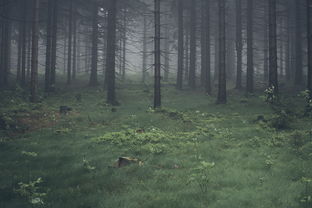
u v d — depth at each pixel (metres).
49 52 28.03
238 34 31.66
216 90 31.81
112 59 23.66
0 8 31.09
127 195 7.20
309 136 12.56
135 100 26.00
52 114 19.03
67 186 8.09
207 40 30.31
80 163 10.08
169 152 11.36
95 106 22.36
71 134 14.49
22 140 13.33
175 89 32.41
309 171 8.76
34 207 6.62
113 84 23.53
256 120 16.78
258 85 33.22
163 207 6.49
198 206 6.50
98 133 14.72
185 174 8.84
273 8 21.73
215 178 8.36
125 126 16.00
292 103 21.47
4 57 32.56
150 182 8.15
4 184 8.13
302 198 6.86
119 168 9.34
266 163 9.66
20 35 36.03
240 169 9.20
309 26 19.45
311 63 19.02
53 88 28.27
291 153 10.78
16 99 22.70
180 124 16.58
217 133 14.54
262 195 7.05
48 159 10.66
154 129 14.93
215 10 35.44
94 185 7.99
